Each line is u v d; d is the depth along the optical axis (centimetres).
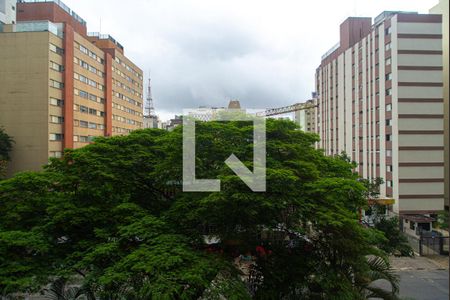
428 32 3706
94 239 1244
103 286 1069
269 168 1095
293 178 1032
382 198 3781
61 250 1238
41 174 1440
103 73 5556
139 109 7450
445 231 3334
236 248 1202
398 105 3694
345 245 1098
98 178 1341
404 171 3681
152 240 1074
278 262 1167
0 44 4019
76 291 1261
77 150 1477
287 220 1134
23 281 1033
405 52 3700
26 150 4000
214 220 1151
